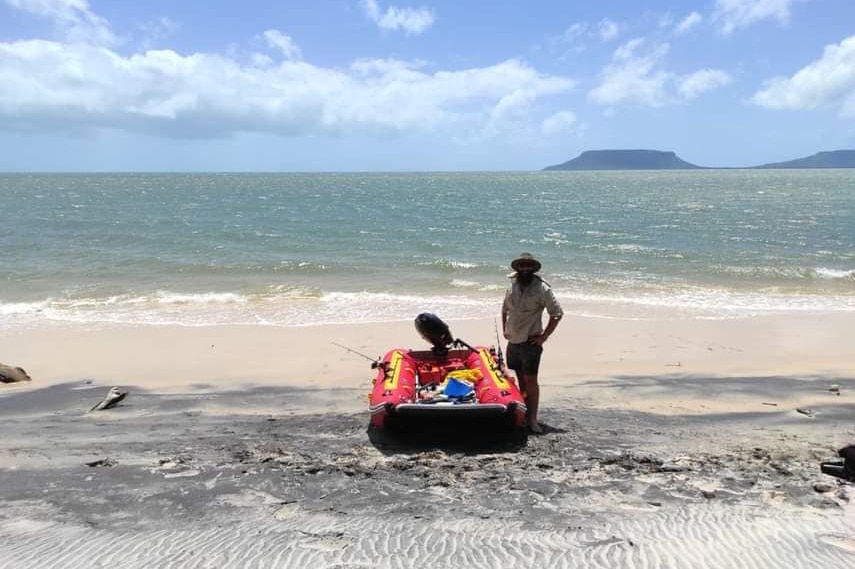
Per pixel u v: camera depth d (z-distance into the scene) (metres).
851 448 5.09
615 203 54.53
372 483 5.01
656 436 6.40
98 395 8.29
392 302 14.92
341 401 7.89
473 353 7.53
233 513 4.32
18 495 4.68
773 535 3.77
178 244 25.00
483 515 4.26
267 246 24.80
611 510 4.33
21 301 15.07
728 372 9.25
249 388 8.56
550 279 18.12
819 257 22.27
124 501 4.55
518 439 6.30
